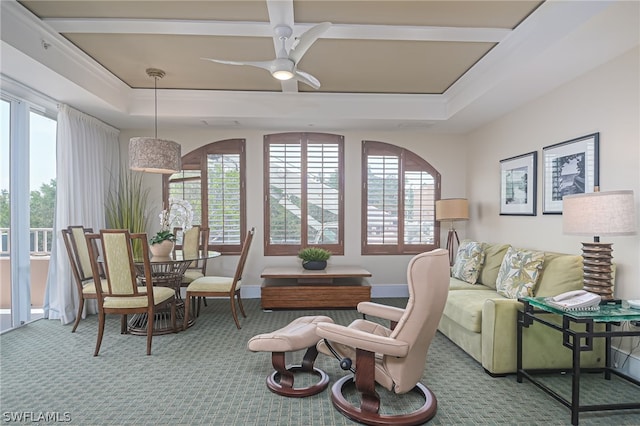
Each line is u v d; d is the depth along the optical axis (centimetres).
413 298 203
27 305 400
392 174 557
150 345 319
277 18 270
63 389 254
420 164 559
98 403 236
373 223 555
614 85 292
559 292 294
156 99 460
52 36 310
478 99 395
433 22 296
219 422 215
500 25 299
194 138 540
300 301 466
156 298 332
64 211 410
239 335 368
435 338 363
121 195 518
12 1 265
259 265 547
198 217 541
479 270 411
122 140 534
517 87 359
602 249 258
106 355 314
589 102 318
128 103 454
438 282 205
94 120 464
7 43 269
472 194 541
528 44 301
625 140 282
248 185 545
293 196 551
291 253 550
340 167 553
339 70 393
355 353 236
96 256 327
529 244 401
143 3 271
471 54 352
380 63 374
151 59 367
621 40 263
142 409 229
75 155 428
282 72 274
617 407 218
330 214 553
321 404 235
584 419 220
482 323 287
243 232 545
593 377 274
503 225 455
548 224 370
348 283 496
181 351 324
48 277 426
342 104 475
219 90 457
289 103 473
